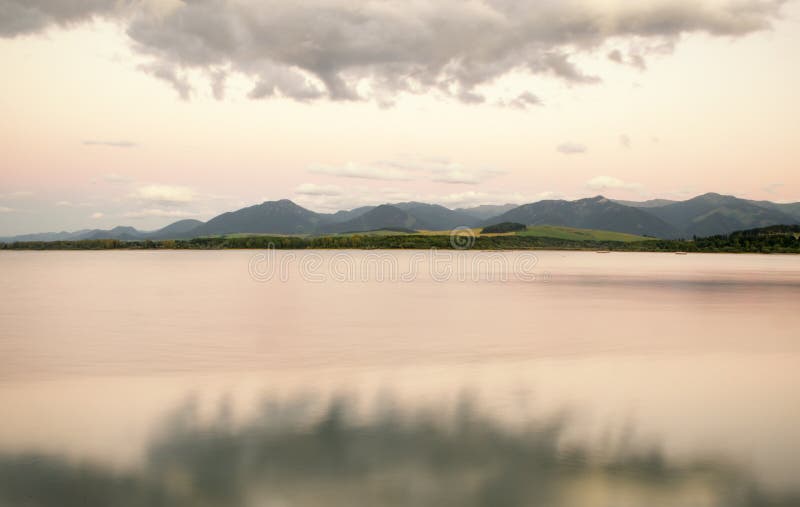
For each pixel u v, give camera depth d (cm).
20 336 2856
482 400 1705
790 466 1241
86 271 10225
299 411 1590
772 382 1928
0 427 1448
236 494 1104
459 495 1102
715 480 1166
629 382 1927
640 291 5953
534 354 2409
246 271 10100
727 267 12300
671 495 1104
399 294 5556
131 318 3612
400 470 1209
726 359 2309
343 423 1492
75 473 1188
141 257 19300
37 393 1755
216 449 1313
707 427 1472
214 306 4397
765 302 4784
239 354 2392
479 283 7244
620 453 1305
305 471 1202
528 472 1200
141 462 1242
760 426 1481
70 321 3453
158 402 1664
